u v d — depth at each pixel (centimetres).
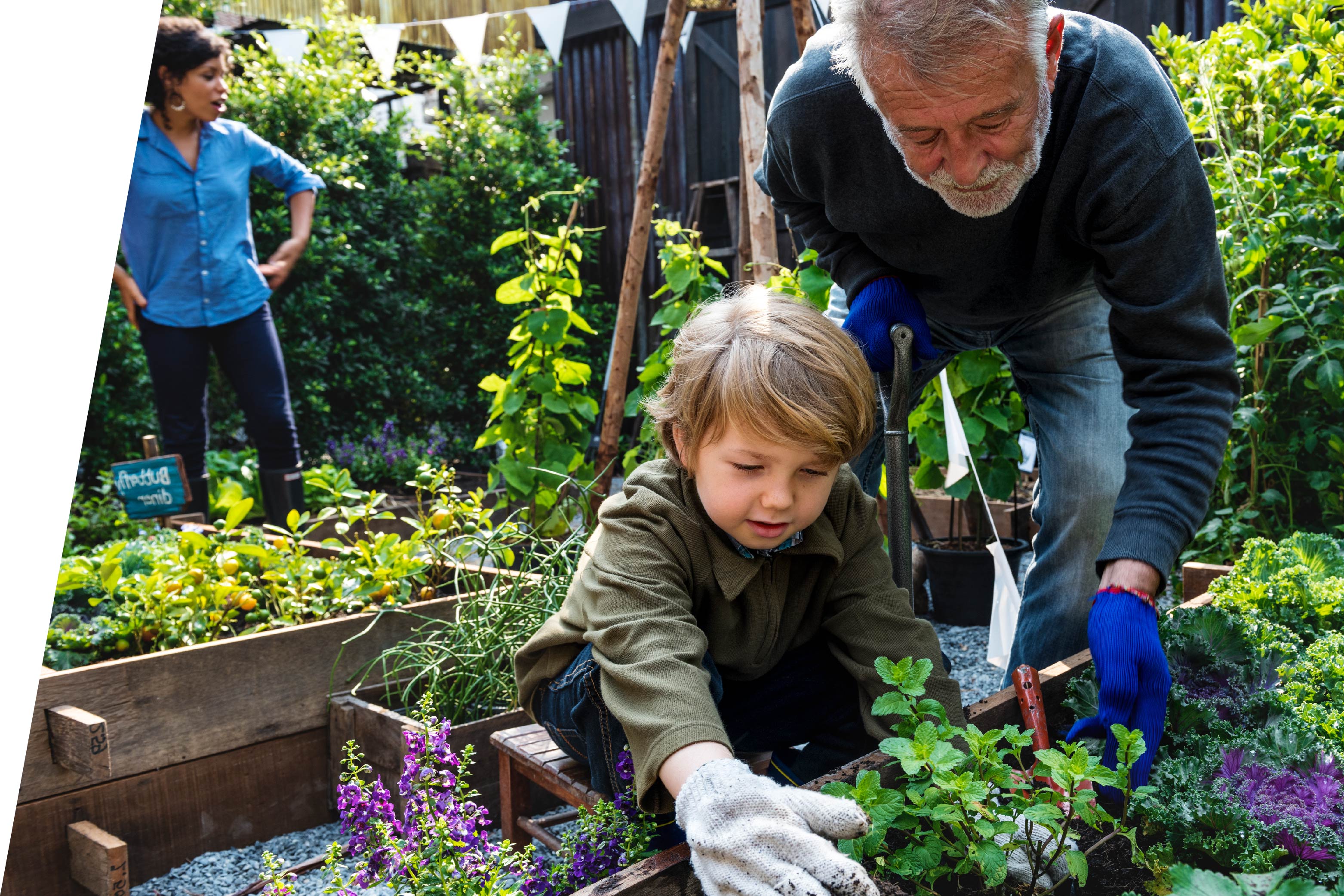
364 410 740
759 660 145
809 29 313
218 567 251
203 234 416
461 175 788
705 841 94
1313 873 110
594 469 364
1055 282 181
